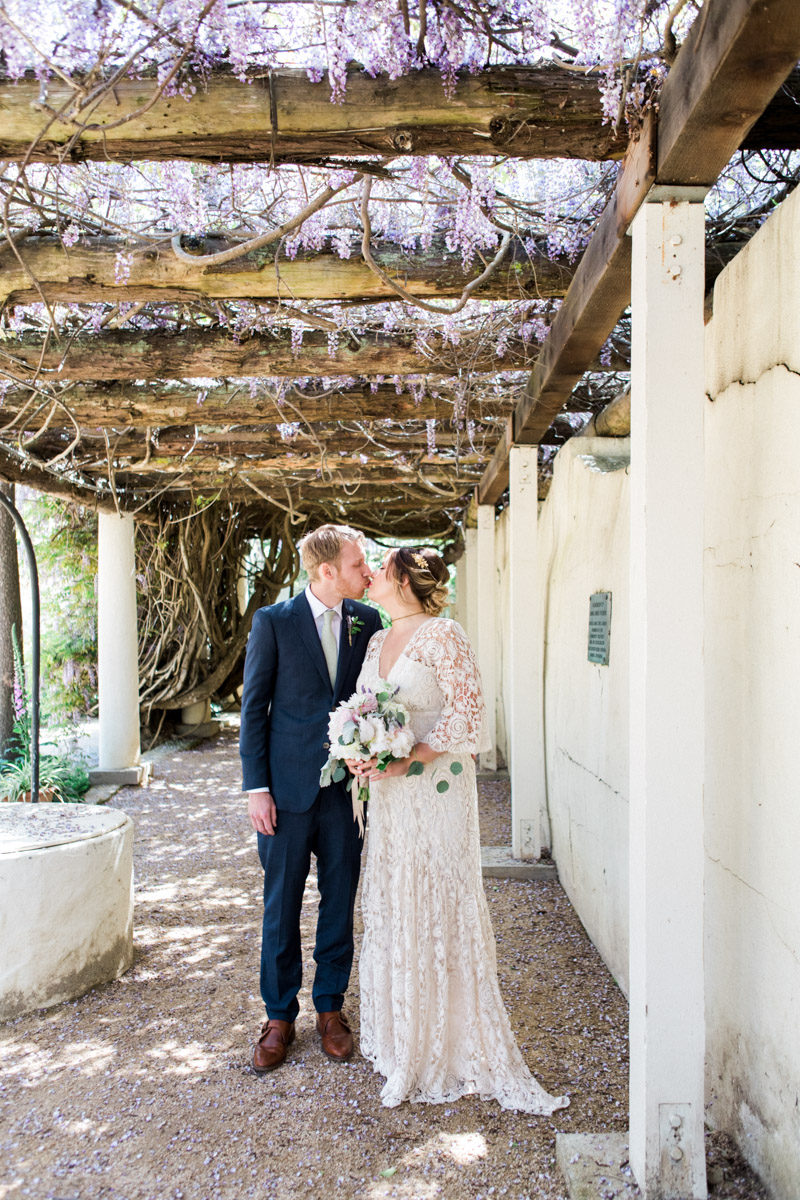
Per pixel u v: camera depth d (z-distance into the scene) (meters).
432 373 3.66
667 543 1.93
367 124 1.93
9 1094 2.57
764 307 2.03
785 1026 1.91
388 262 2.83
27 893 3.07
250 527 10.74
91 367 3.55
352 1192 2.11
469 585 8.59
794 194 1.86
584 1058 2.75
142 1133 2.36
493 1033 2.51
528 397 3.96
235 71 1.87
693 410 1.93
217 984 3.34
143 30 1.87
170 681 9.62
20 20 1.77
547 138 1.98
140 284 2.82
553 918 4.09
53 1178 2.18
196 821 6.16
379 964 2.62
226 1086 2.59
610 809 3.43
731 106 1.59
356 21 1.84
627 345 3.41
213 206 2.74
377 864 2.60
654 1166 1.95
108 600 7.28
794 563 1.86
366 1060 2.71
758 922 2.06
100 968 3.31
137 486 7.09
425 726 2.48
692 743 1.94
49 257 2.76
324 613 2.80
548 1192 2.09
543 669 5.38
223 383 4.40
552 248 2.83
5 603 6.40
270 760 2.77
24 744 6.27
